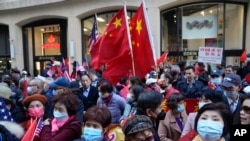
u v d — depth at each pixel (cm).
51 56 2044
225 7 1606
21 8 2020
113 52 569
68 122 286
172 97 360
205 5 1630
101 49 573
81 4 1805
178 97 360
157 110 302
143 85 536
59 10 1891
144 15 566
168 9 1670
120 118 448
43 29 2084
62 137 272
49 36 2064
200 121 226
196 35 1656
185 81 647
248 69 866
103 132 264
